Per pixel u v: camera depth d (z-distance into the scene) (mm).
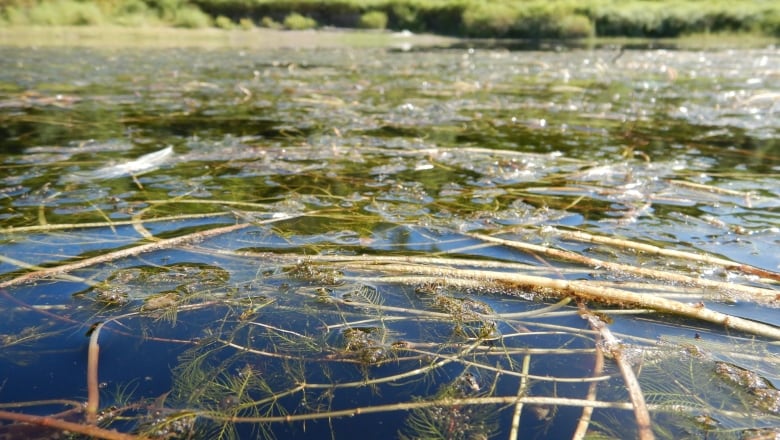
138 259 2104
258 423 1296
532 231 2471
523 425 1301
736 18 20844
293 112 5508
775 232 2420
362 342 1609
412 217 2627
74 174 3176
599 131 4777
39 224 2406
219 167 3430
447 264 2117
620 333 1680
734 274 2055
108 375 1424
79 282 1902
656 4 22078
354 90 7156
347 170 3414
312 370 1486
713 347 1605
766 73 9430
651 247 2250
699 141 4352
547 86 8047
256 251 2209
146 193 2893
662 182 3182
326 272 2039
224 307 1782
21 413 1279
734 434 1282
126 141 4070
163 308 1752
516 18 20797
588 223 2564
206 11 21188
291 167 3447
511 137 4496
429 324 1727
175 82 7625
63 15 18609
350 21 22219
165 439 1239
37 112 5238
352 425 1296
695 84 8273
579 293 1881
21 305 1735
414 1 22281
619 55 12438
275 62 10867
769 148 4082
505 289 1945
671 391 1424
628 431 1287
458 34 21656
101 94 6457
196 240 2297
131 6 20219
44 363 1458
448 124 5043
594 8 21203
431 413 1340
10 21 17672
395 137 4395
